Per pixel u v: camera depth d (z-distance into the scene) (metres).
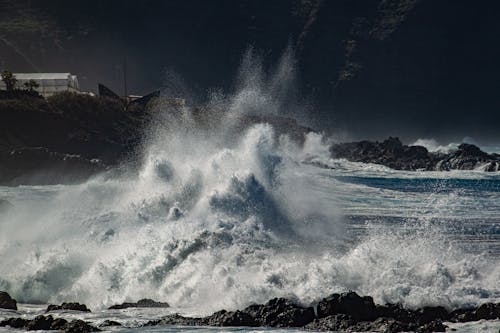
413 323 53.12
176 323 54.78
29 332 52.88
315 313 55.94
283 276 62.31
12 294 71.75
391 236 82.12
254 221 92.56
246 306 59.09
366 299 55.03
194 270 69.31
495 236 93.25
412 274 62.47
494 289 61.22
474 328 52.44
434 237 88.81
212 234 77.06
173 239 74.81
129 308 61.66
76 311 60.31
